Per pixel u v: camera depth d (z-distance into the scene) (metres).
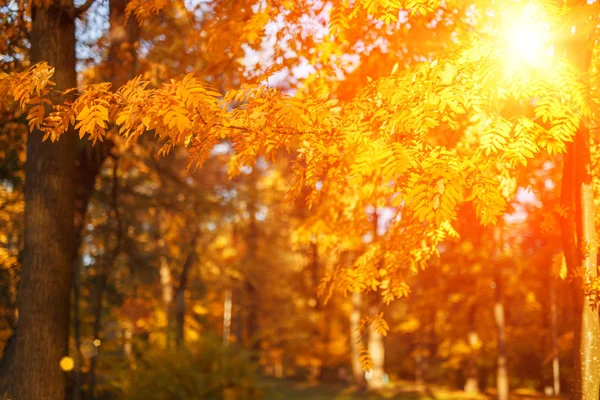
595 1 4.17
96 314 11.48
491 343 24.83
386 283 5.89
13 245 9.68
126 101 3.96
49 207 6.70
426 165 3.70
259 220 26.05
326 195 7.17
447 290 23.22
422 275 22.73
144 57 8.95
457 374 28.03
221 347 15.83
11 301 8.88
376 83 4.52
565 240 5.21
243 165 4.34
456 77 4.14
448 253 21.12
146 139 10.01
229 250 26.20
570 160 5.17
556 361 22.77
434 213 3.65
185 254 16.44
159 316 19.62
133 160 12.02
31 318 6.52
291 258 33.41
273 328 32.12
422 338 29.97
